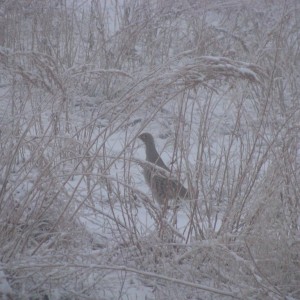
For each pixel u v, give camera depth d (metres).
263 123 12.88
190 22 21.53
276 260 10.44
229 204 11.40
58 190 10.85
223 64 10.34
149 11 21.34
